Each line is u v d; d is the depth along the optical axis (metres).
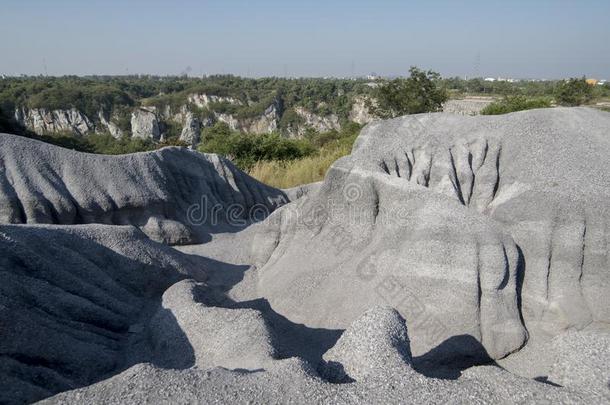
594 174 5.41
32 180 6.75
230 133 19.17
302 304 5.50
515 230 5.32
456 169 6.57
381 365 3.19
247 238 7.89
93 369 4.12
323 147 18.86
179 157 9.03
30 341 3.81
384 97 17.92
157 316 4.81
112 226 5.95
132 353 4.55
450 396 2.81
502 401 2.76
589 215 4.98
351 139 17.03
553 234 5.05
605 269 4.86
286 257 6.40
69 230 5.41
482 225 4.92
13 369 3.50
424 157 6.75
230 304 5.69
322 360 3.60
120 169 7.69
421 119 7.38
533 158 5.93
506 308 4.59
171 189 8.43
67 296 4.60
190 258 6.65
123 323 4.93
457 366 4.36
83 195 7.03
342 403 2.78
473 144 6.69
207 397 2.84
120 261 5.55
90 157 7.54
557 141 5.99
